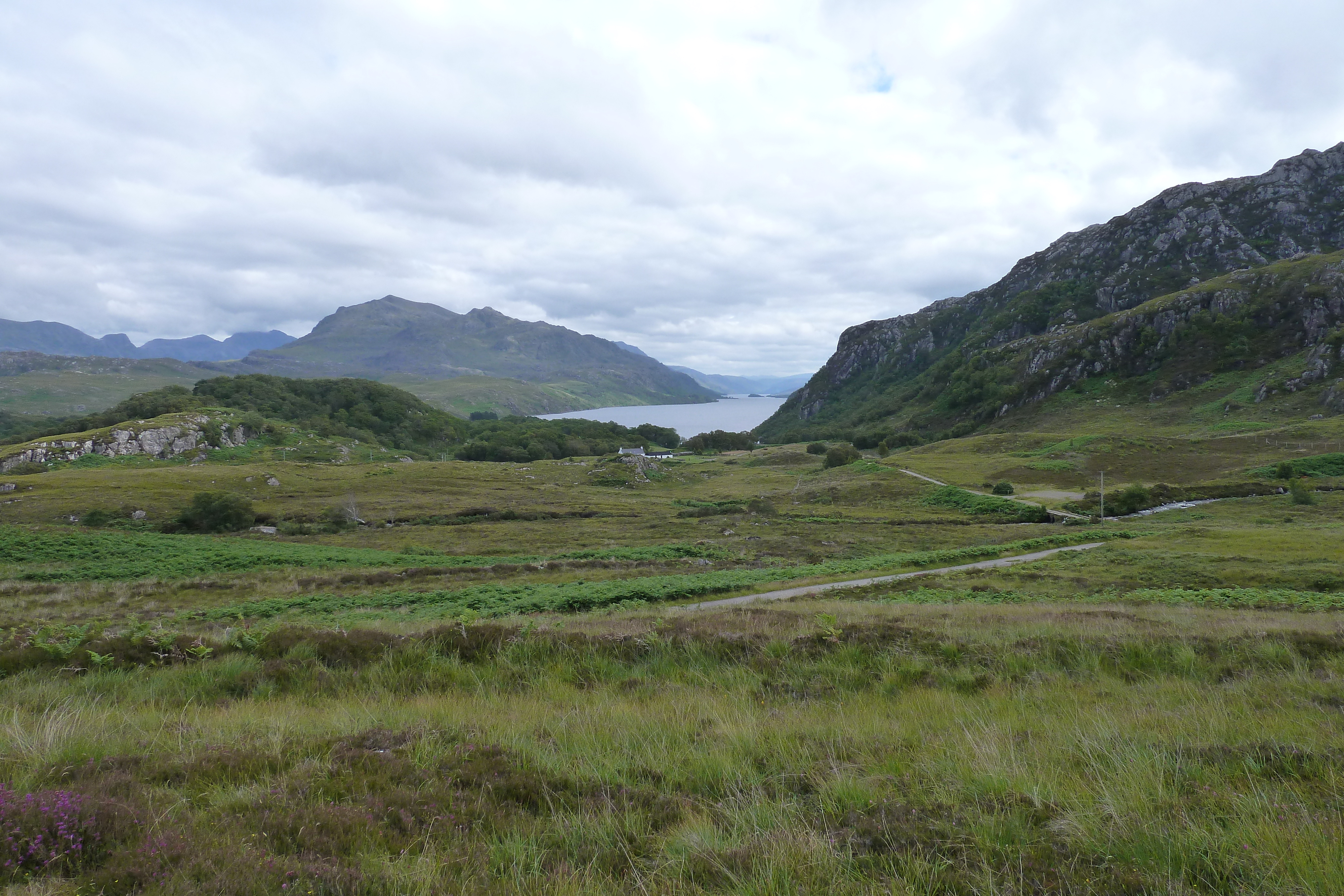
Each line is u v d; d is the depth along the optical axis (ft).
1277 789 18.03
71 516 264.93
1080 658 39.45
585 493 377.50
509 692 35.65
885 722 27.22
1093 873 14.55
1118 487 309.63
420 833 16.70
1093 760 20.31
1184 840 15.19
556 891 13.92
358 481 390.63
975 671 37.50
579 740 24.29
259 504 308.81
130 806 16.34
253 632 44.39
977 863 15.02
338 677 37.76
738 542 215.92
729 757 22.08
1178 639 42.24
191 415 499.51
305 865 14.23
